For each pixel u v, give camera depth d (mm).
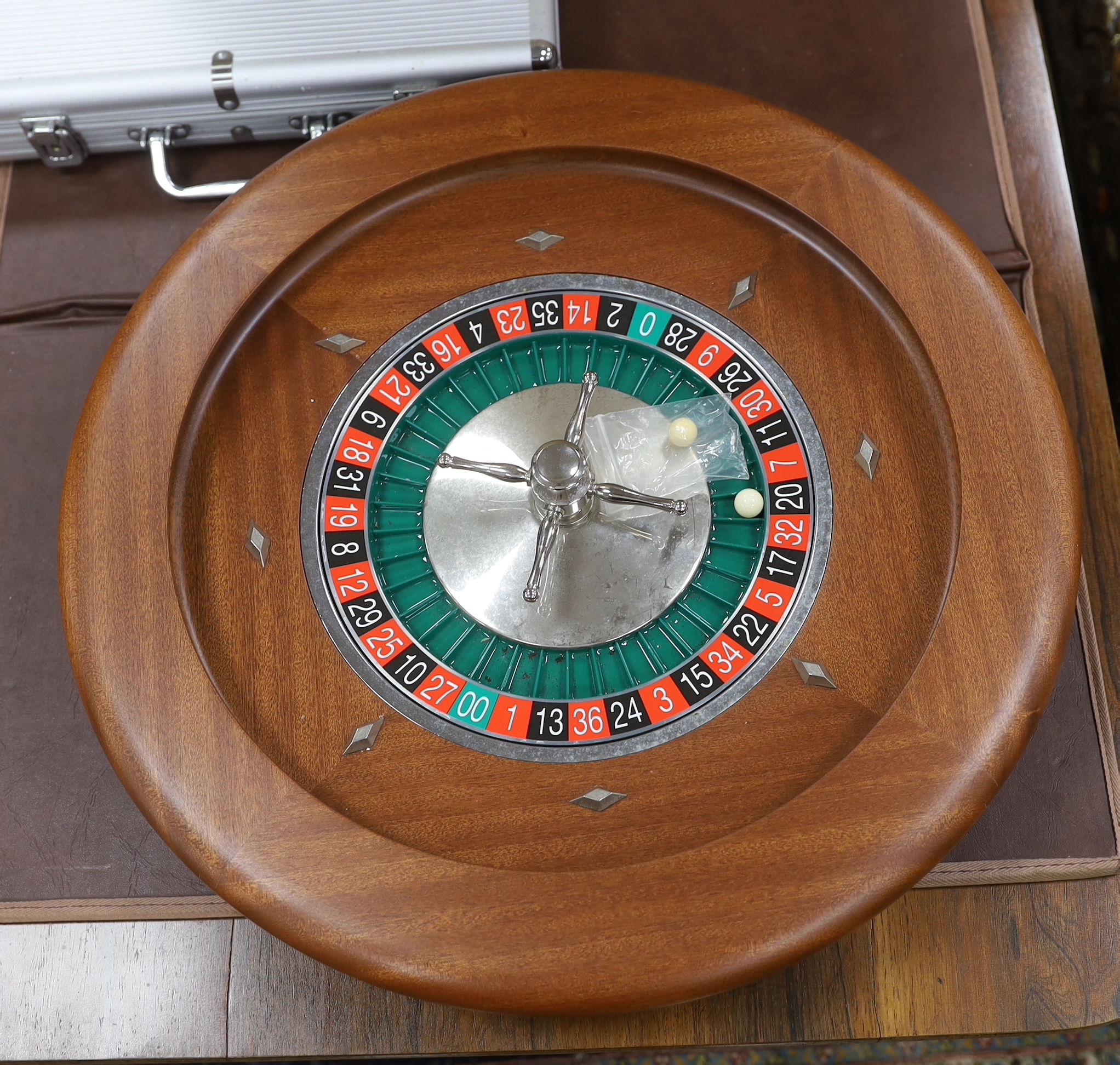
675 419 953
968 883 954
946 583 881
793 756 871
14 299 1088
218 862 839
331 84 1058
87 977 958
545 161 974
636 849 853
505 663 916
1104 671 1007
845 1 1146
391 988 829
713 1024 943
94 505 902
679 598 926
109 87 1060
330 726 889
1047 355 1065
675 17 1146
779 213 962
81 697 951
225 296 938
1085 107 1350
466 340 971
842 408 938
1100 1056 1017
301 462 940
